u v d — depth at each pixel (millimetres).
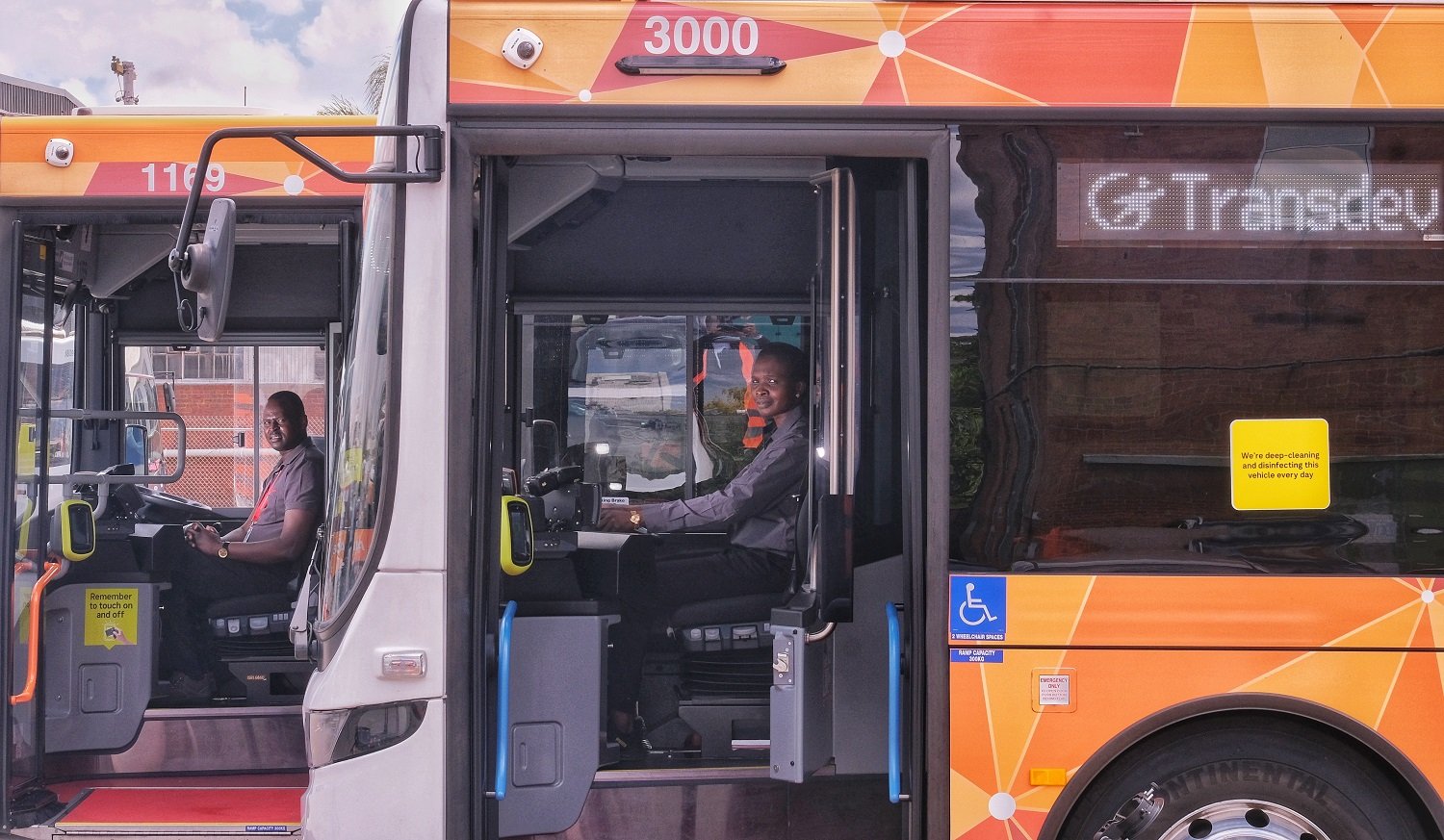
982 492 3588
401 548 3520
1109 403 3598
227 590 5996
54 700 5590
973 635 3561
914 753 3635
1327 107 3586
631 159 4199
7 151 5117
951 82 3580
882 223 3967
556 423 5520
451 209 3539
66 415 5473
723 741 4512
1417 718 3543
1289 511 3582
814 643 3908
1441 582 3555
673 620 4566
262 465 6391
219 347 6273
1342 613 3557
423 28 3539
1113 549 3580
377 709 3521
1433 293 3604
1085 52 3588
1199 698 3545
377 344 3609
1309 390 3596
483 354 3613
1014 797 3545
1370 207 3600
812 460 4219
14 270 5062
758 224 5227
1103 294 3596
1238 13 3596
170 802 5199
